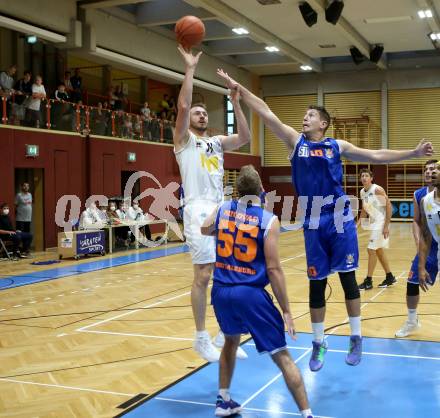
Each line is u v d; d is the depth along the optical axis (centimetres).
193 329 736
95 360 605
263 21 2233
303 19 2194
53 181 1795
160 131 2336
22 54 2000
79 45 1905
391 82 2953
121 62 2148
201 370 563
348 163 2914
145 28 2244
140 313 843
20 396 497
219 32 2375
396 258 1477
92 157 1939
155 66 2302
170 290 1041
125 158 2100
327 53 2800
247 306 399
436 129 2884
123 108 2325
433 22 2177
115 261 1485
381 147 2980
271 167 3145
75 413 453
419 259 616
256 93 3169
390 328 719
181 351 634
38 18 1752
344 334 690
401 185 2859
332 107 3064
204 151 533
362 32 2420
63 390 511
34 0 1730
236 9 2069
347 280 492
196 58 511
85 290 1052
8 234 1545
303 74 3105
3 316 838
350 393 490
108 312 853
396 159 490
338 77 3042
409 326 675
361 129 3008
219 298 414
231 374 445
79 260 1508
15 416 450
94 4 1898
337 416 439
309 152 485
